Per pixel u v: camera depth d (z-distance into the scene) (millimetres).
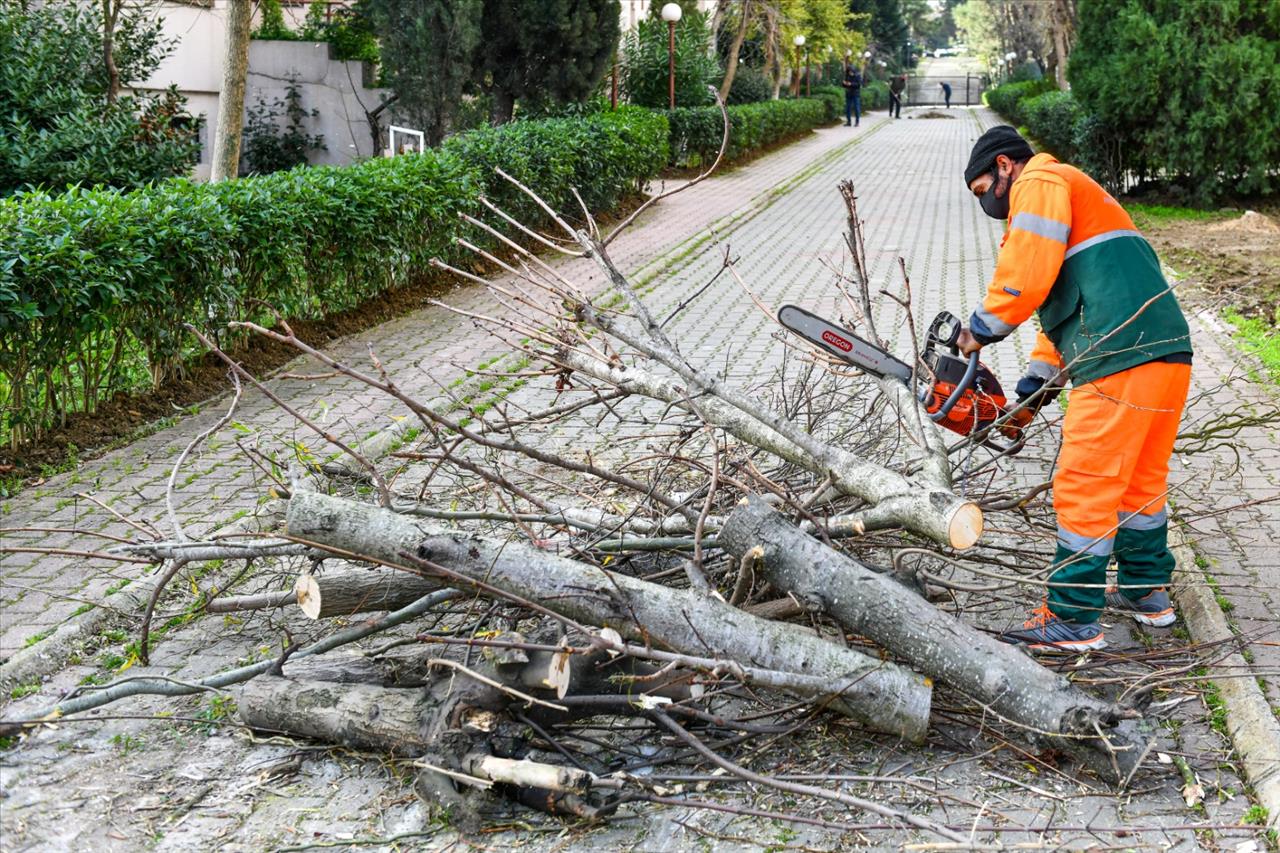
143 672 3971
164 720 3676
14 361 5875
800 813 3219
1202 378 7605
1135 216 16359
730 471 4457
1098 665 3738
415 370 7836
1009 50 59594
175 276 6977
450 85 15844
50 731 3594
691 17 27672
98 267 6168
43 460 5949
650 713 3383
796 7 32156
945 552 4227
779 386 7391
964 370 4254
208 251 7051
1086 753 3314
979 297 10578
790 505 4008
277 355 8109
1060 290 4020
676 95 22938
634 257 12383
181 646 4168
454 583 3529
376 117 18219
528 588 3469
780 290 10945
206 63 17234
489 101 17000
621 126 15555
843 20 38531
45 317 5969
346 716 3418
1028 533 4484
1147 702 3541
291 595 3824
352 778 3387
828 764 3451
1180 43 16234
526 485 5574
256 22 19203
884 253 13102
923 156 26625
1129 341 3834
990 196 4180
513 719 3369
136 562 3865
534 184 12430
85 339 6516
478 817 3148
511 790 3260
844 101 45000
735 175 21625
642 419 5219
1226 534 5059
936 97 79625
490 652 3301
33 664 3926
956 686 3373
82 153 11352
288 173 8930
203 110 17453
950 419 4289
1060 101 23641
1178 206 17219
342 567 4023
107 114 11766
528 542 4438
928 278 11578
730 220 15617
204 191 7703
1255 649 4055
